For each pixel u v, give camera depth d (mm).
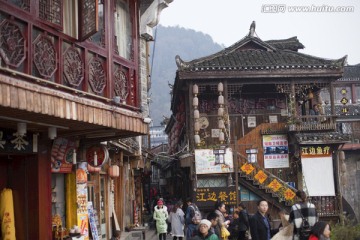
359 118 32969
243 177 21766
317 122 23875
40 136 8570
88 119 7559
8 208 8250
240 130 25609
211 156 21562
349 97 36219
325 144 23047
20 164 8586
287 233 8742
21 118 6855
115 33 9477
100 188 14664
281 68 23453
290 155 24609
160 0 12742
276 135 24828
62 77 7242
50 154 8914
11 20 6172
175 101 29547
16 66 6184
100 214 14148
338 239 15898
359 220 31031
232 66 23047
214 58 24891
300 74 23609
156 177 51438
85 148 10578
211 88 24156
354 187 31547
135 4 10336
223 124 22672
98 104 8047
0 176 8430
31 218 8438
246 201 21922
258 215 9695
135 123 9391
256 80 23750
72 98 7254
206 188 20984
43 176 8641
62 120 7227
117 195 18516
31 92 6230
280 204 21734
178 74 23141
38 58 6691
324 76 23734
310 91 25344
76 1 7879
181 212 18594
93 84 8117
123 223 18781
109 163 15711
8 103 5754
